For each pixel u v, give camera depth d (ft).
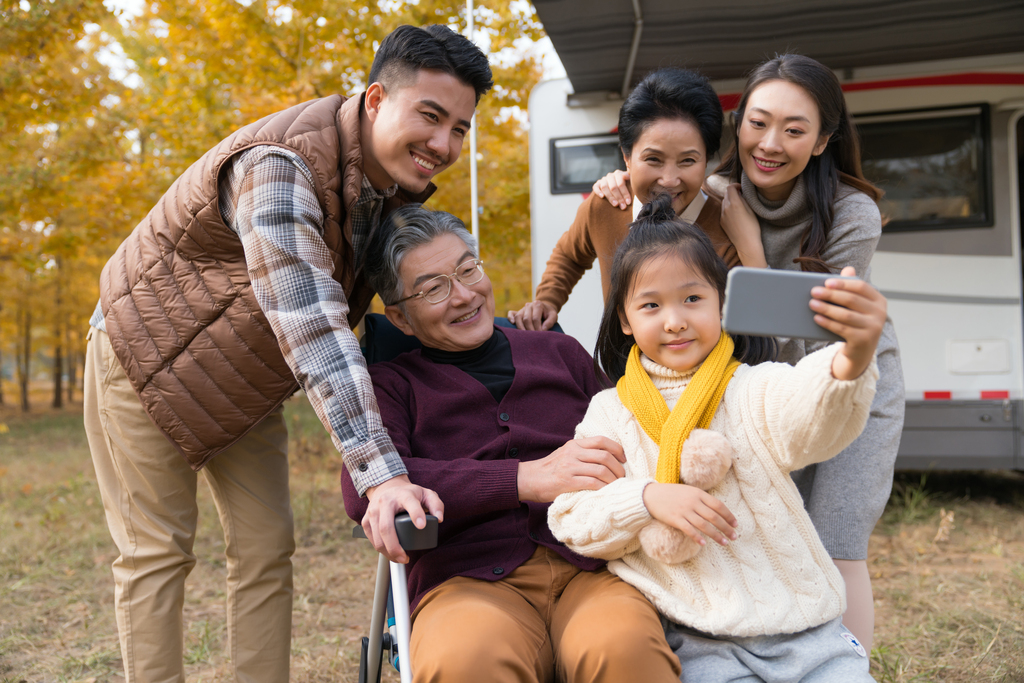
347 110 6.24
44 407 60.54
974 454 15.78
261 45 22.27
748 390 4.99
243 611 7.28
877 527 15.64
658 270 5.23
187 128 22.25
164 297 6.30
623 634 4.58
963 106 15.93
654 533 4.74
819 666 4.75
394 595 5.20
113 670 9.95
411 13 21.86
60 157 23.80
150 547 6.88
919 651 9.76
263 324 6.16
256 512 7.25
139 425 6.76
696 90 6.88
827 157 6.81
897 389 6.96
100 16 21.65
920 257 16.20
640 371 5.41
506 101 22.99
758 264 6.72
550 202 17.30
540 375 6.42
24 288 41.55
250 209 5.60
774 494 4.90
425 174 6.38
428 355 6.71
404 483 4.96
